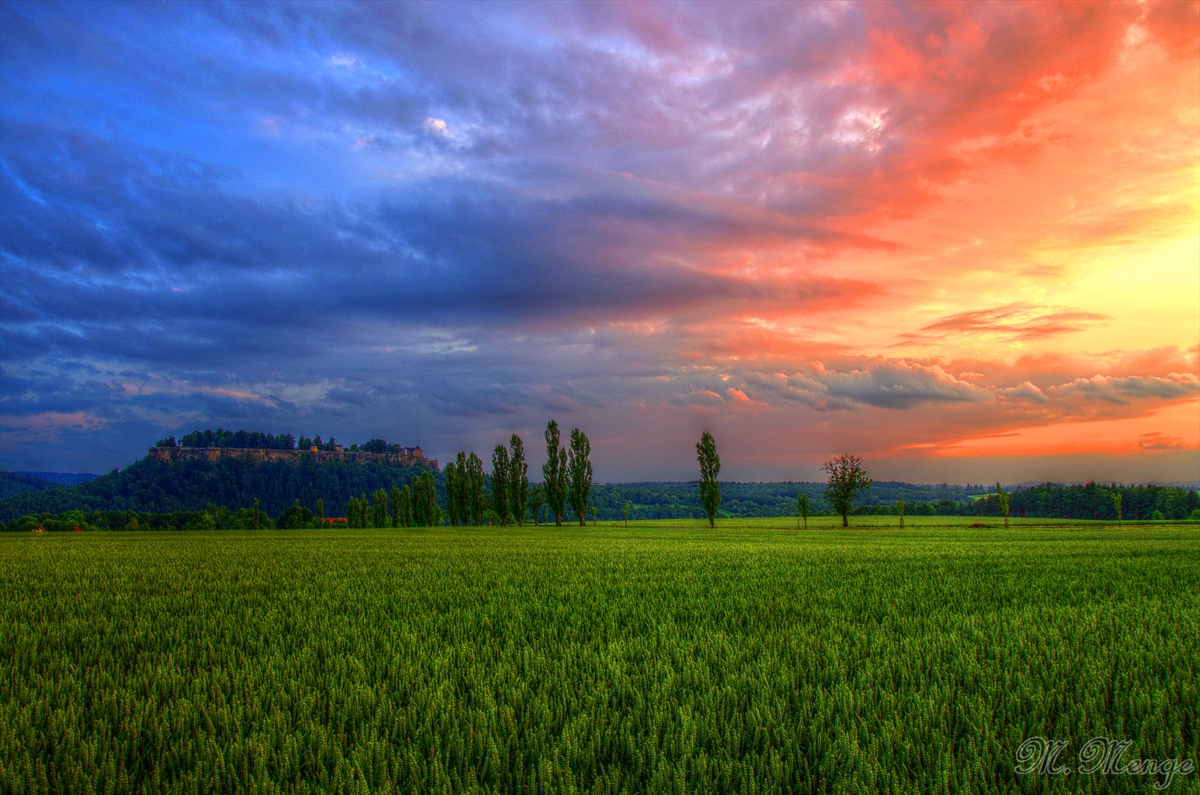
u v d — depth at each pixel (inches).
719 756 184.9
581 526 3777.1
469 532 2847.0
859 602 510.0
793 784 177.6
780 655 312.2
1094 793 170.6
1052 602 513.3
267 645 353.4
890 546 1443.2
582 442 3978.8
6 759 186.4
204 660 311.6
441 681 263.0
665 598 547.5
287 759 179.2
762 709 217.6
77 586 679.1
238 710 220.5
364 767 181.8
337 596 577.3
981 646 330.0
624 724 204.5
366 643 346.3
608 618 429.4
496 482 4138.8
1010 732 200.5
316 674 281.9
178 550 1386.6
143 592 620.4
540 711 221.6
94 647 347.9
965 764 181.2
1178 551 1201.4
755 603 504.1
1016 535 2154.3
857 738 195.9
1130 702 228.7
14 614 484.7
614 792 167.3
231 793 172.1
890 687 252.7
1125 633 365.1
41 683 270.1
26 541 1939.0
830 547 1402.6
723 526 3567.9
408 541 1863.9
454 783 173.5
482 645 348.2
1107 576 727.1
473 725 207.5
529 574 786.8
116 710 225.5
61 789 171.2
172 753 191.3
